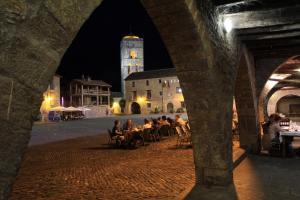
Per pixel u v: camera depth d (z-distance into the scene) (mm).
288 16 5059
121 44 62344
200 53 4145
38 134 17078
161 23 3865
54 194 5199
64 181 6074
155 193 5148
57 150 10602
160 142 12047
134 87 53094
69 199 4914
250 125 9039
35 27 1525
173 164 7547
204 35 4086
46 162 8250
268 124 9016
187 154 8992
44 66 1577
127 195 5078
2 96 1369
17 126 1445
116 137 11078
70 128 21406
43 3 1564
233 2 4438
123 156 9047
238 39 6500
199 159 5156
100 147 11203
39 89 1554
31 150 10688
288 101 23453
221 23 5082
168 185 5609
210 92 4578
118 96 59719
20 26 1444
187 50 4184
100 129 20078
